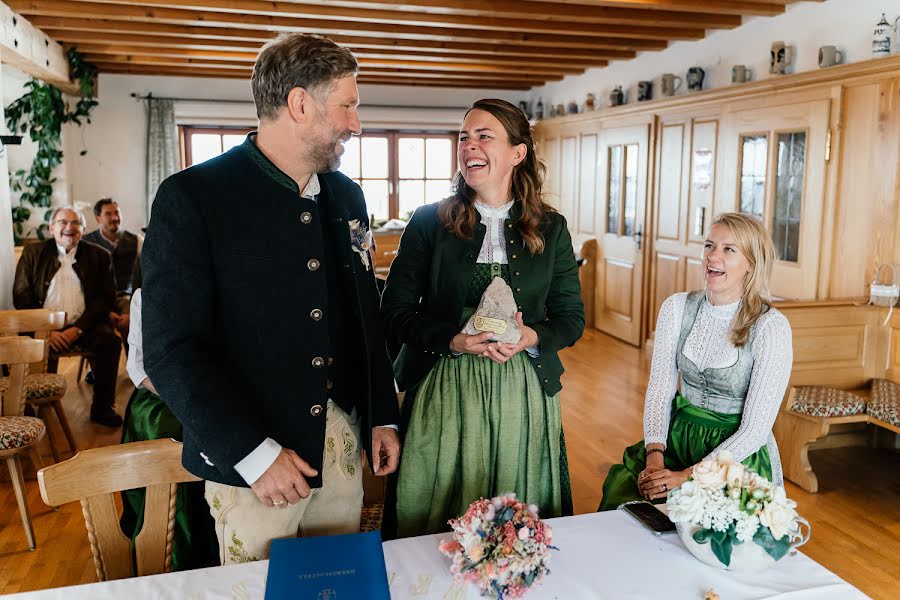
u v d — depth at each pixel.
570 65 6.96
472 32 5.64
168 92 7.93
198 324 1.33
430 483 1.85
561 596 1.27
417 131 8.90
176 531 2.44
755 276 2.08
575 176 7.73
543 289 1.89
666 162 6.12
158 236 1.32
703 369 2.15
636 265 6.57
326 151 1.40
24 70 5.61
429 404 1.84
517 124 1.81
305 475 1.39
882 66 3.93
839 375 3.87
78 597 1.26
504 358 1.71
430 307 1.91
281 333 1.40
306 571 1.26
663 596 1.27
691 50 5.77
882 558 2.88
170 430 2.46
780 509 1.32
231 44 5.89
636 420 4.54
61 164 7.36
